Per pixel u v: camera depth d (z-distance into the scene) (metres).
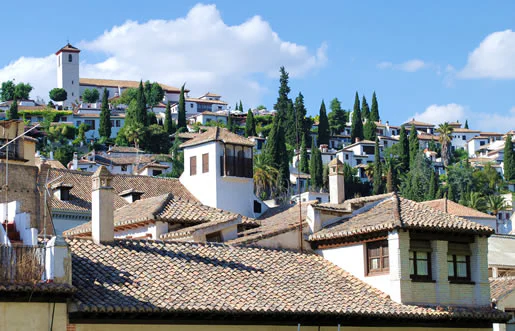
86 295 29.88
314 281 37.41
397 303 37.09
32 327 27.78
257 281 35.47
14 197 42.62
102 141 196.62
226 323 32.59
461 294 39.28
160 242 36.28
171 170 173.38
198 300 31.97
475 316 38.53
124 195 60.22
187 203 43.84
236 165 63.22
